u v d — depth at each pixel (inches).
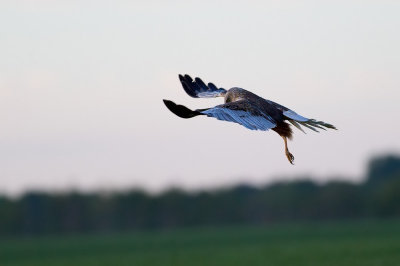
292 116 391.2
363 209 3941.9
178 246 2343.8
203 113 339.9
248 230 3211.1
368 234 2400.3
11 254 2266.2
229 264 1528.1
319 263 1419.8
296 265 1409.9
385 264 1332.4
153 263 1663.4
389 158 5032.0
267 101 401.7
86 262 1814.7
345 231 2650.1
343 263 1391.5
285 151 398.0
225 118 343.0
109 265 1676.9
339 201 3922.2
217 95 439.5
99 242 2783.0
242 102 362.6
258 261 1560.0
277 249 1920.5
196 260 1689.2
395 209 3848.4
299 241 2247.8
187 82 452.8
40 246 2640.3
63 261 1893.5
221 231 3245.6
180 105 331.3
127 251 2202.3
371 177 5068.9
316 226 3208.7
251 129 340.5
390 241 1963.6
